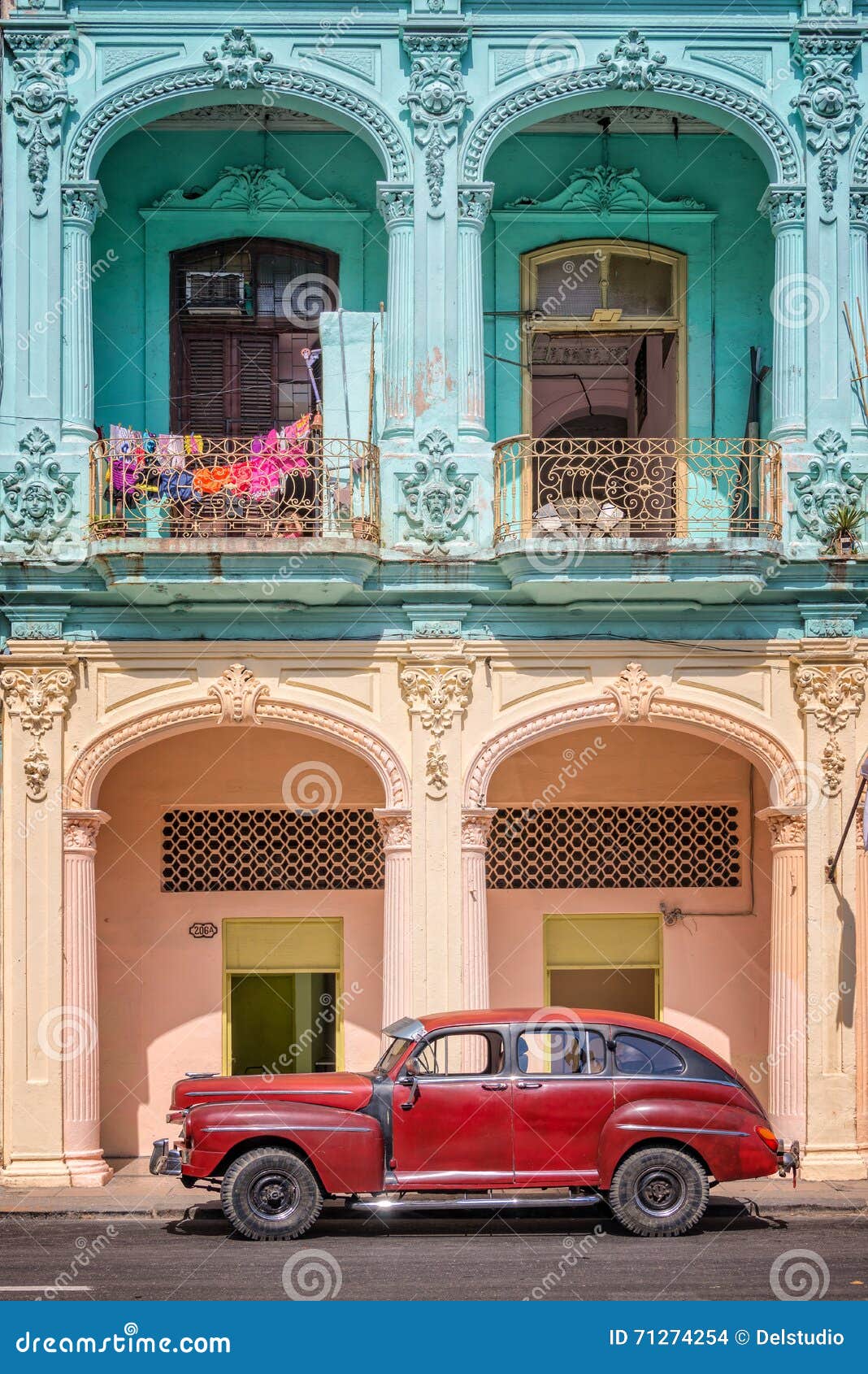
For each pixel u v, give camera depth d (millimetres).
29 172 16078
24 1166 15414
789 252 16406
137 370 17375
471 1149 12727
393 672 16156
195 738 17578
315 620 16141
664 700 16172
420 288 16188
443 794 15898
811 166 16422
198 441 16281
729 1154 12844
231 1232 13203
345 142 17641
